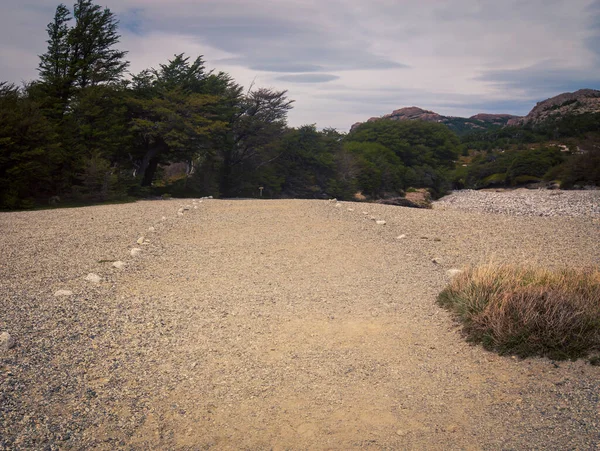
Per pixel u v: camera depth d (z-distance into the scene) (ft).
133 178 110.93
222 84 148.15
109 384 14.84
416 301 23.94
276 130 152.97
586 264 31.32
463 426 12.90
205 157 152.66
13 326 18.88
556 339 16.83
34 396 13.67
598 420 12.58
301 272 30.04
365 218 53.31
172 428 12.75
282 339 19.11
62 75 102.89
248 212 59.21
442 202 181.37
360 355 17.61
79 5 105.50
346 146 261.03
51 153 79.20
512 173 231.30
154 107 117.80
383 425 13.07
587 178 181.78
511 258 33.71
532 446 11.75
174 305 23.06
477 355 17.33
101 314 21.20
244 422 13.17
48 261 31.94
